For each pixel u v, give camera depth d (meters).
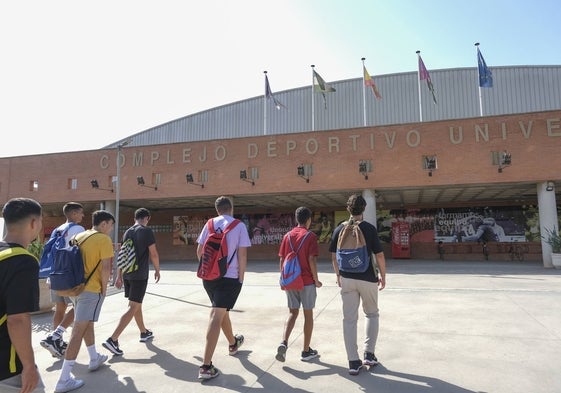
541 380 4.41
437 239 28.73
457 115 37.12
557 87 36.41
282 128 40.56
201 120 44.06
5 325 2.47
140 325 6.23
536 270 17.95
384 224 29.94
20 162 28.41
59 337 5.42
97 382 4.61
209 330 4.73
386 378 4.55
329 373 4.76
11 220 2.66
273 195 24.59
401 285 12.32
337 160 22.34
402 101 38.19
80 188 27.02
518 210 27.44
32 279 2.50
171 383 4.54
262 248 31.41
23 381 2.42
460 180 20.50
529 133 19.89
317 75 27.75
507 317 7.51
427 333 6.44
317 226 30.83
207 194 24.47
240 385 4.44
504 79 37.25
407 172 21.25
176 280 14.83
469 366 4.89
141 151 26.09
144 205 30.64
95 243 4.80
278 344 6.04
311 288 5.29
